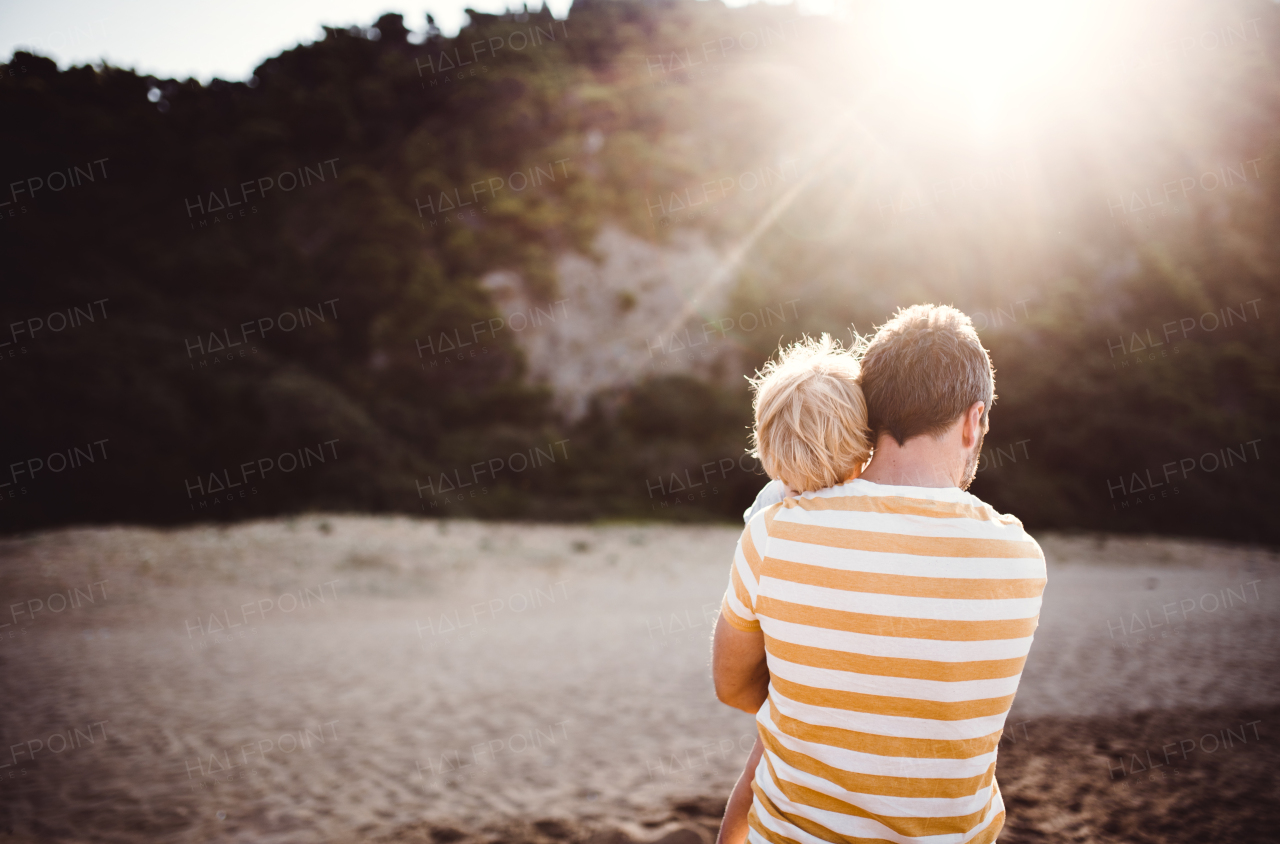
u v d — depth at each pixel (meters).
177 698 5.69
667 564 15.39
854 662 0.88
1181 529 28.42
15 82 35.44
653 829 2.67
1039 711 3.92
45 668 6.84
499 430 31.11
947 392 0.96
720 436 31.59
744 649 1.04
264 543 14.39
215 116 43.16
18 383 23.92
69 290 30.05
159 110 41.41
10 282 29.42
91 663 7.08
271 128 41.56
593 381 35.88
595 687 5.87
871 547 0.89
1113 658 5.73
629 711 5.07
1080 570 15.98
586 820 2.89
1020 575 0.89
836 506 0.94
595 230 42.03
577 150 45.84
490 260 39.47
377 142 45.91
